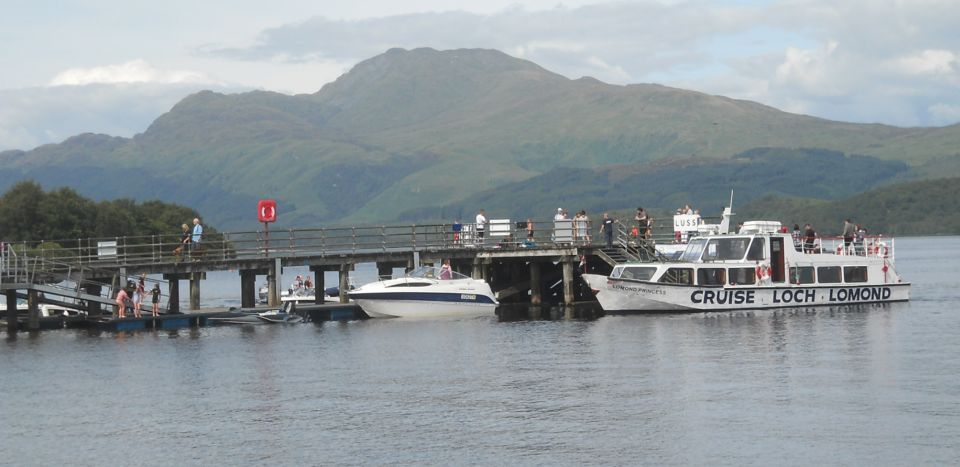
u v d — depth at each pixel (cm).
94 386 5078
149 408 4569
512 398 4600
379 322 7450
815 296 7781
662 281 7481
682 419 4144
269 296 7669
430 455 3734
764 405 4347
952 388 4612
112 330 7131
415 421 4222
